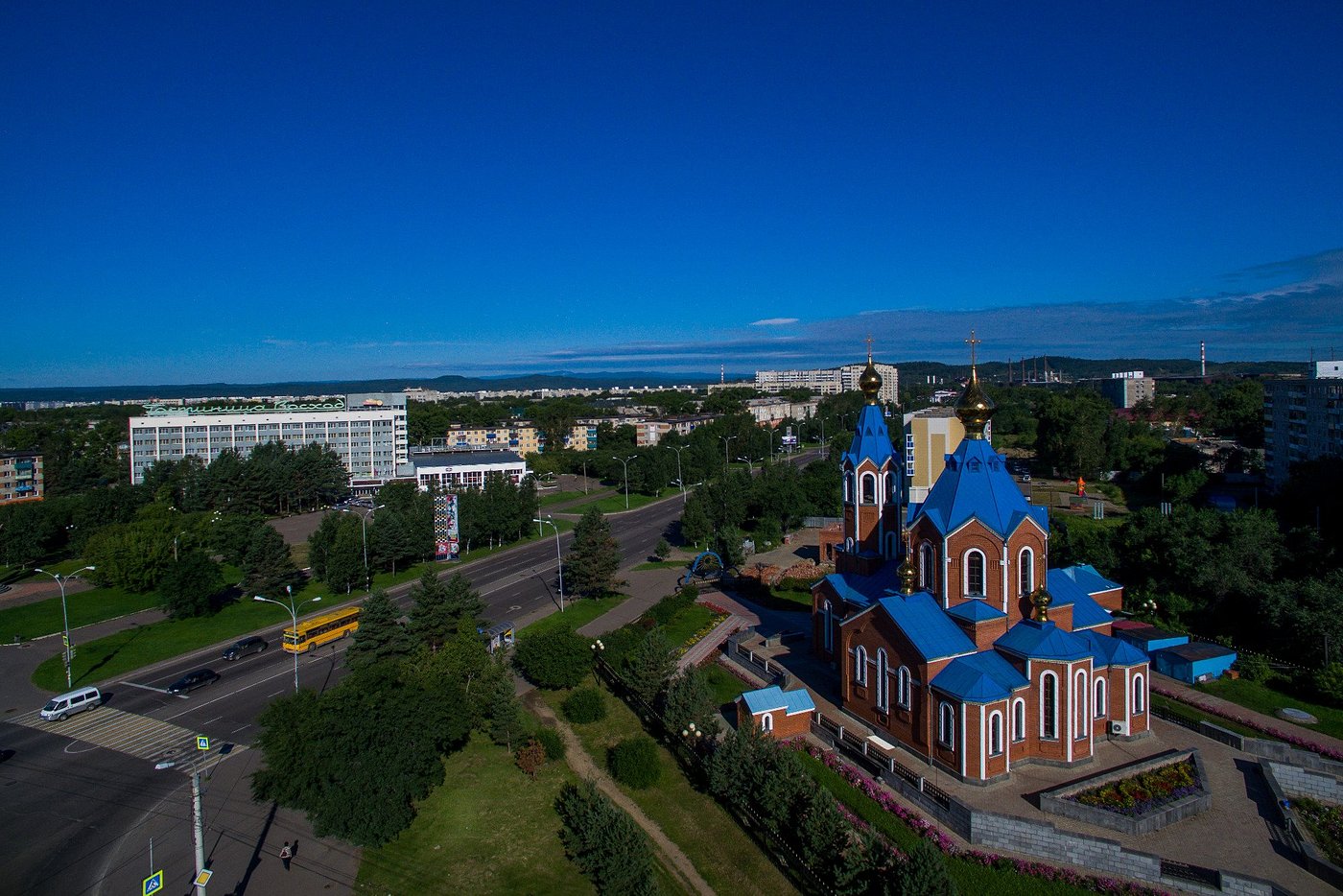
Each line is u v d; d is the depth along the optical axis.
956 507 57.19
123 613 96.25
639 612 93.44
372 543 108.62
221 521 131.38
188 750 59.72
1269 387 166.00
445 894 43.12
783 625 86.50
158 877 37.22
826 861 41.06
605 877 41.66
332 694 50.38
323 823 45.72
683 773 55.28
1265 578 79.75
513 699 59.28
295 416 187.38
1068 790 48.44
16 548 118.25
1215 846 44.12
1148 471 172.75
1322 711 61.31
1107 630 60.81
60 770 56.84
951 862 43.88
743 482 146.38
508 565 120.00
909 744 55.22
